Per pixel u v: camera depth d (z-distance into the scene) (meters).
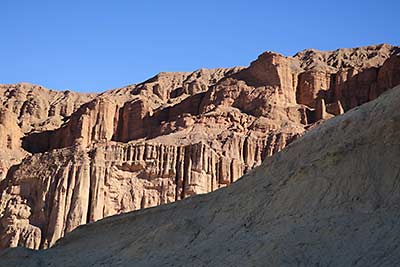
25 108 134.25
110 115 109.19
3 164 100.88
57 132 112.06
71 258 42.16
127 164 89.75
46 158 93.81
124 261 37.75
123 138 107.81
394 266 26.23
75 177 88.19
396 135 33.66
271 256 30.06
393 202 30.62
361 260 27.47
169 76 141.75
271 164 40.56
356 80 107.31
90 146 95.56
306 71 110.69
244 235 34.50
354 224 30.20
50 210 87.06
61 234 83.62
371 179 32.50
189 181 86.50
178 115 108.94
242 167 90.44
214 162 89.25
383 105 36.50
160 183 87.81
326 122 40.44
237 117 99.56
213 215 39.19
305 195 34.44
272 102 102.31
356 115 37.47
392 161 32.56
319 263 28.42
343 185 33.19
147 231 42.00
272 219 34.66
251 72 110.44
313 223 31.75
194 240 36.69
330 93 107.56
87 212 85.69
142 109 110.12
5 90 145.50
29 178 92.06
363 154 33.94
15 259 42.50
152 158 90.06
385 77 104.62
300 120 100.62
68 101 139.38
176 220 40.94
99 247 43.09
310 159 37.50
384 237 28.36
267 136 95.12
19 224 86.44
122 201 86.62
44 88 148.38
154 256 36.59
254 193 38.38
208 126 98.50
